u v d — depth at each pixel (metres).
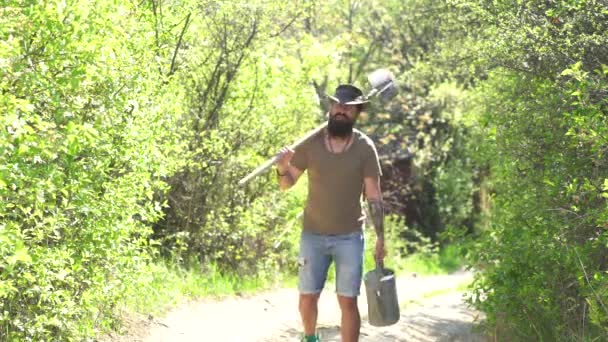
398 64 26.16
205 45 12.49
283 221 14.75
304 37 14.86
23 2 5.77
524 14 8.43
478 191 29.03
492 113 9.61
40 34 5.88
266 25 13.62
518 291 8.23
